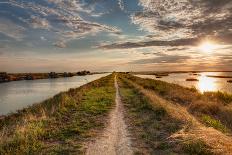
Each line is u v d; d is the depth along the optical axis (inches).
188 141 389.1
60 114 689.6
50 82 3528.5
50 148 410.9
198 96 968.3
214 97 979.9
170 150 384.8
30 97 1651.1
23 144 418.3
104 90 1423.5
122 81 2444.6
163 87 1402.6
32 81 3976.4
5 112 1075.9
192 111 722.2
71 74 7022.6
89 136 482.0
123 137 473.4
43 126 550.3
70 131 514.6
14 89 2300.7
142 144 429.1
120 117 656.4
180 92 1103.6
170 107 694.5
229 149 349.4
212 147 359.9
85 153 391.2
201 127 469.7
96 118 649.0
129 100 984.3
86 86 1700.3
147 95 997.8
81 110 767.1
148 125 553.0
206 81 2994.6
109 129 534.6
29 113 761.0
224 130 504.7
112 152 394.3
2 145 407.2
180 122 534.3
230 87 1984.5
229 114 637.3
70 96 1093.8
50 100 1104.8
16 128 519.8
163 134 474.6
